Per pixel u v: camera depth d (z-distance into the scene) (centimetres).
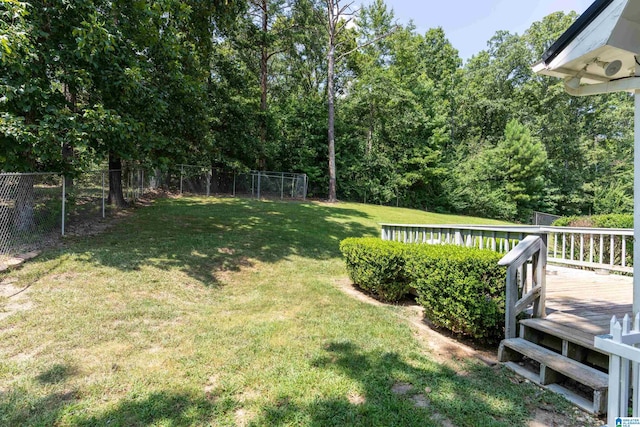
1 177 539
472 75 3222
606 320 328
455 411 243
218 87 1603
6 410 234
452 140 2897
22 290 441
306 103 2227
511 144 2559
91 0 589
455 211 2538
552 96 2761
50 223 675
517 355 322
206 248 716
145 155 831
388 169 2366
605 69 272
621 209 2503
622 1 231
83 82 604
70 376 278
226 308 456
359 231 1148
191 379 279
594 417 237
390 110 2353
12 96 509
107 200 1074
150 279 523
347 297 522
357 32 2625
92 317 387
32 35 542
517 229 396
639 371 182
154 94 721
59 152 573
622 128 2755
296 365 304
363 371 297
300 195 1989
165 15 813
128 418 231
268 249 781
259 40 1762
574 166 2819
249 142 1798
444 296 369
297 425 226
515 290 327
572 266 716
